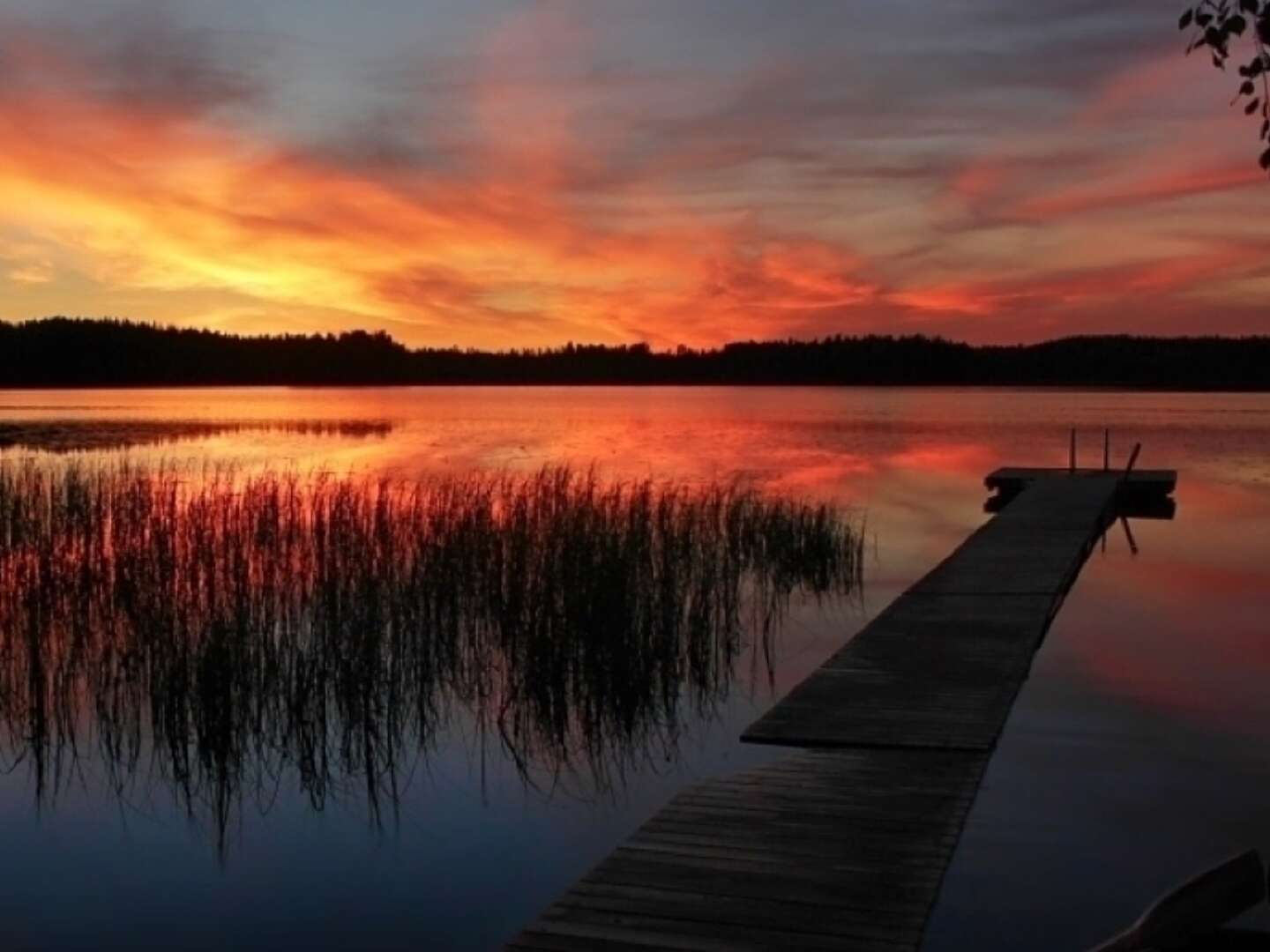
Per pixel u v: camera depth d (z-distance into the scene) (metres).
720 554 11.05
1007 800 5.62
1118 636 9.34
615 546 8.67
